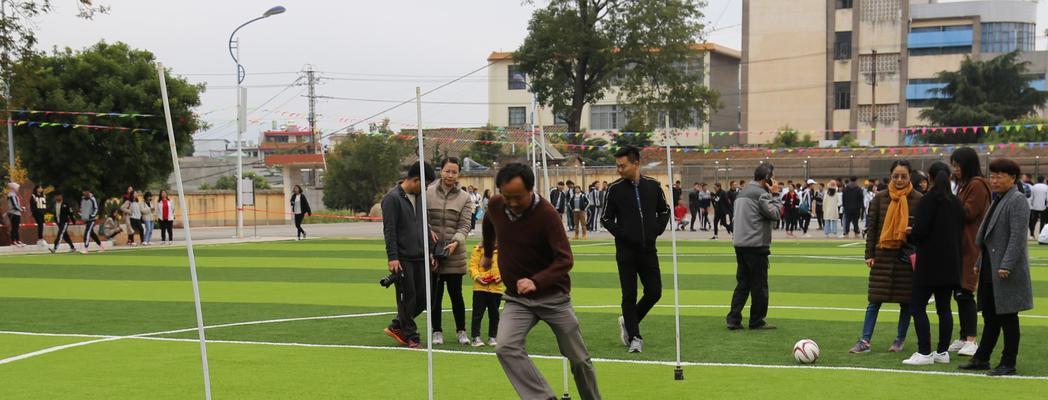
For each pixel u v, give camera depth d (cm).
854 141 6675
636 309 1048
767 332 1162
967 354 984
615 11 5316
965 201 978
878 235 1020
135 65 3991
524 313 697
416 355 1036
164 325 1284
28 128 3881
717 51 8519
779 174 5122
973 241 981
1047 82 8312
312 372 944
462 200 1095
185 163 7412
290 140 10931
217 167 7550
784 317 1294
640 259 1038
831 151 5091
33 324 1302
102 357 1039
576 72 5459
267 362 1000
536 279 680
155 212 3328
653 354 1018
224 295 1650
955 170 998
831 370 920
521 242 695
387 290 1720
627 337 1058
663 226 1042
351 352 1058
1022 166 4675
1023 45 8512
